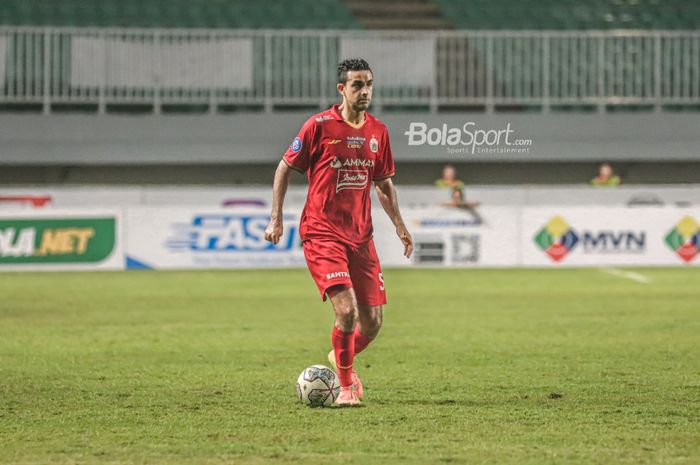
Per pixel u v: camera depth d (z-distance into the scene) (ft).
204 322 136.46
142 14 305.12
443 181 239.09
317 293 173.99
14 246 213.66
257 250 218.79
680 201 240.53
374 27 306.55
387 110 282.97
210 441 65.05
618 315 143.33
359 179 75.46
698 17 313.32
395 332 125.59
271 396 81.97
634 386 86.84
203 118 265.95
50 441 65.36
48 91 259.60
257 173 275.39
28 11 300.40
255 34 267.18
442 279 198.08
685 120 270.26
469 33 265.13
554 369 96.73
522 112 268.82
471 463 59.16
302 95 283.79
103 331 127.24
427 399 80.43
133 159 264.52
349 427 69.36
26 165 269.64
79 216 215.31
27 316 143.33
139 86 264.31
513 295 170.40
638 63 284.82
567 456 60.90
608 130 268.00
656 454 61.46
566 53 279.08
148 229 216.95
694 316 141.90
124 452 62.13
